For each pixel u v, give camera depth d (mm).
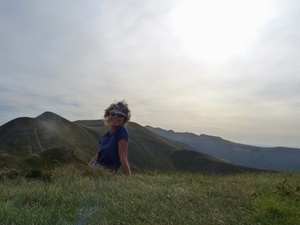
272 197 1651
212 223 1263
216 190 1869
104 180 2145
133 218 1300
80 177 2199
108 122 2627
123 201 1544
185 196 1673
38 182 2150
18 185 2018
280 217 1438
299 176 3023
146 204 1484
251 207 1521
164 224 1250
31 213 1302
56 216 1275
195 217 1324
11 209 1369
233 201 1615
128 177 2295
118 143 2498
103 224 1205
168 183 2189
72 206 1450
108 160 2525
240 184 2162
